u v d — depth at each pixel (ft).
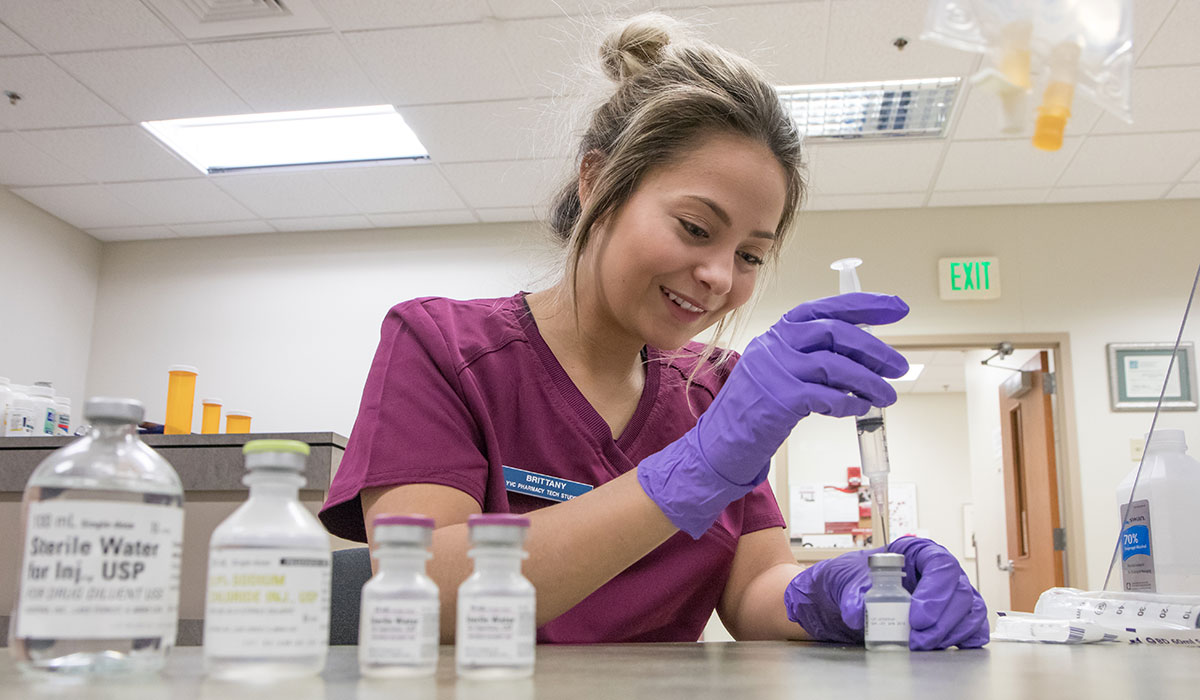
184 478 7.86
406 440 3.01
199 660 1.78
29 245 14.99
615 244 3.11
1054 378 14.90
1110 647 2.72
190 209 15.30
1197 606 2.94
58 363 15.52
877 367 2.72
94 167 13.83
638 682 1.58
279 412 15.74
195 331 16.15
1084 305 14.75
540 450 3.41
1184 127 12.45
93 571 1.44
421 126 12.67
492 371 3.40
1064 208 15.08
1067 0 1.51
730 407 2.60
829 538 17.61
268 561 1.48
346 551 3.93
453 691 1.39
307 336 15.96
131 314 16.33
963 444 26.07
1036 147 1.53
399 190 14.64
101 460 1.49
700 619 3.62
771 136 3.02
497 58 11.12
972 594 2.64
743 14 10.28
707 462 2.57
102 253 16.60
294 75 11.55
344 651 2.19
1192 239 14.79
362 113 12.64
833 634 2.98
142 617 1.47
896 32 10.60
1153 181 14.14
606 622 3.29
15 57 11.14
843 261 2.95
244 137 13.28
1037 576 15.51
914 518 25.68
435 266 15.97
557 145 4.03
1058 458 14.69
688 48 3.29
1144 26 10.28
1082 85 1.52
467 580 1.64
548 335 3.63
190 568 7.65
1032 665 2.02
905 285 15.07
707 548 3.55
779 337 2.69
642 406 3.69
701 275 2.96
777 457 16.79
